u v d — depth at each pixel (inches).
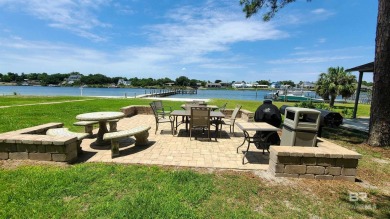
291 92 1457.9
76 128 260.2
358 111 601.9
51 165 140.1
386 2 202.7
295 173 131.0
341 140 241.8
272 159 136.2
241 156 171.6
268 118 186.4
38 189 108.3
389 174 145.4
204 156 169.9
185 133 249.8
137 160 157.4
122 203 97.3
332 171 130.2
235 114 248.1
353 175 130.4
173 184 118.0
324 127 324.8
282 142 167.9
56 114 363.9
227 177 130.5
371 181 132.7
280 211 97.0
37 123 280.7
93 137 224.1
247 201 104.2
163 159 160.9
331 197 110.4
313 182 126.3
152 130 264.1
